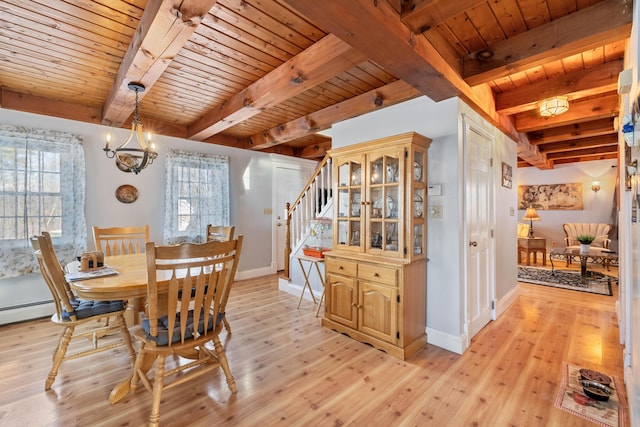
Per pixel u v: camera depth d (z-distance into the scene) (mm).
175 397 1855
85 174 3432
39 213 3088
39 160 3096
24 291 3088
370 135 3070
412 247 2416
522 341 2652
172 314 1638
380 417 1686
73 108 3355
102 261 2246
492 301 3195
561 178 6867
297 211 4215
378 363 2273
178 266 1621
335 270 2865
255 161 5160
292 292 4090
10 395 1851
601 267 6059
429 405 1789
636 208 1306
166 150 4086
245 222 5004
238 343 2602
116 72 2623
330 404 1797
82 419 1653
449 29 1987
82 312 2012
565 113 3365
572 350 2477
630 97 1553
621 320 2607
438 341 2559
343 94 3086
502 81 2789
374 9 1454
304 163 5957
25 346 2504
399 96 2723
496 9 1796
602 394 1809
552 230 6977
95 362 2264
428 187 2633
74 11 1820
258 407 1770
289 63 2383
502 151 3562
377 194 2625
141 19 1846
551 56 1977
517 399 1841
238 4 1745
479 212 2914
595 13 1748
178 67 2521
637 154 1210
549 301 3844
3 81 2807
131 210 3803
